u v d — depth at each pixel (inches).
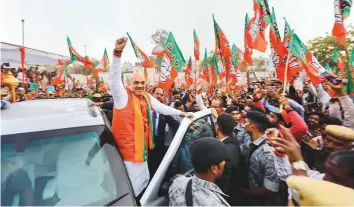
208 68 471.8
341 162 65.9
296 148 79.3
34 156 85.8
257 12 268.2
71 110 110.0
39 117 98.0
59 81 543.8
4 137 86.2
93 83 745.0
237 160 124.4
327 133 105.3
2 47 369.7
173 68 303.6
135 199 86.7
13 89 127.8
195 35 405.1
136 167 115.8
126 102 118.1
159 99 276.4
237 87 427.8
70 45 485.4
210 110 157.8
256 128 124.8
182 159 115.6
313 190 40.3
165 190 97.0
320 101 286.0
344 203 38.6
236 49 477.4
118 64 115.5
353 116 158.2
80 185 85.0
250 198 122.6
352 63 341.1
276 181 110.9
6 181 80.8
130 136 116.1
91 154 91.0
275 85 249.1
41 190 81.9
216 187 75.5
